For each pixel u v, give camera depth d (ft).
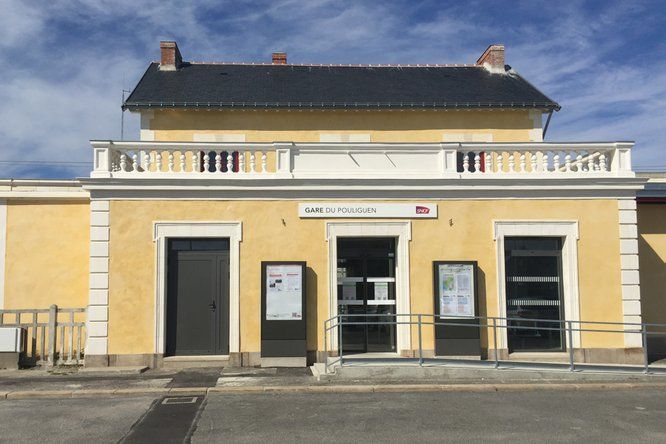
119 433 24.59
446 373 36.24
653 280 48.91
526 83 61.46
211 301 41.88
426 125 55.88
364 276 43.21
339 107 54.19
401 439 23.62
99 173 41.01
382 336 42.88
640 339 42.45
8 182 45.65
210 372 38.37
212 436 24.13
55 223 45.91
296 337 40.32
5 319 44.37
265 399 31.14
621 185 43.06
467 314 41.45
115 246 40.81
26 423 26.18
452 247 42.39
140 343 40.32
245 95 55.88
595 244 42.93
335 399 31.14
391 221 42.29
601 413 28.07
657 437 23.91
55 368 39.68
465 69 66.39
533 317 43.34
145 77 59.93
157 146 42.04
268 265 40.75
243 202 41.83
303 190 41.93
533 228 42.91
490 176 42.57
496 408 29.04
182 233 41.29
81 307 44.78
